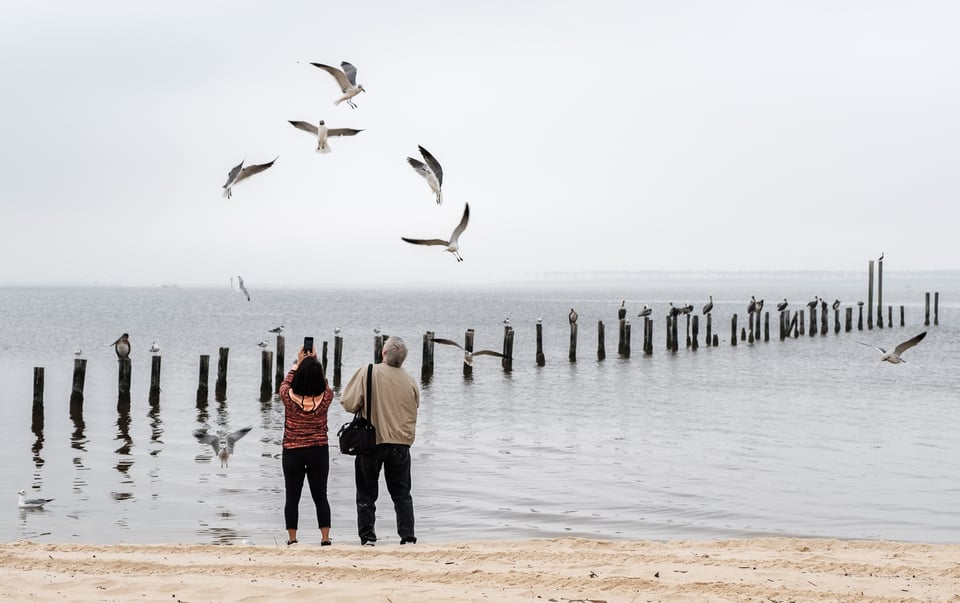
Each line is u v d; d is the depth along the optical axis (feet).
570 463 66.18
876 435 79.87
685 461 67.10
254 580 28.60
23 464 65.36
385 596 26.22
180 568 30.45
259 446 73.10
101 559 32.17
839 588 28.22
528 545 36.27
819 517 50.21
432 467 64.44
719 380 127.24
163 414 93.45
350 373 135.64
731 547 36.55
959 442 76.07
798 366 148.25
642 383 123.24
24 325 276.62
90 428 83.56
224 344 197.98
